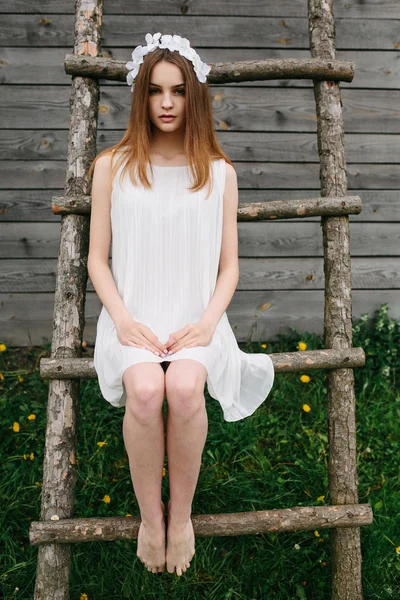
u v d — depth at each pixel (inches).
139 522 74.5
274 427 107.0
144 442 62.8
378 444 104.9
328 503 90.7
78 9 87.3
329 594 81.6
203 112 72.4
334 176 85.7
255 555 85.4
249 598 79.6
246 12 125.3
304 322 135.6
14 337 132.0
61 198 82.4
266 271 133.5
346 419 81.4
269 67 85.9
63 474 77.6
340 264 84.4
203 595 80.2
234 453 101.7
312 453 100.9
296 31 126.4
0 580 79.6
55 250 130.7
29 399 113.7
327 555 85.2
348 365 81.0
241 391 77.7
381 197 132.0
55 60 124.6
